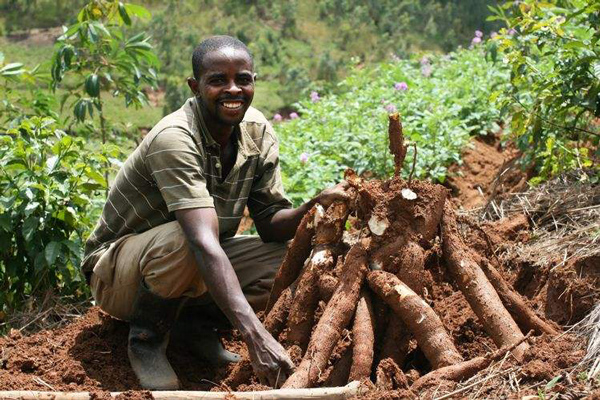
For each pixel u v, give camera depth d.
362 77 11.23
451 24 16.20
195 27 15.71
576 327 4.50
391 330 4.34
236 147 4.82
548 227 5.62
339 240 4.64
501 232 5.59
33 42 14.79
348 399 3.95
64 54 7.34
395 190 4.42
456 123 8.43
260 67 14.80
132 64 7.68
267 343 4.17
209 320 4.98
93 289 4.97
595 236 4.98
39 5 15.86
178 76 14.39
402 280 4.34
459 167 8.39
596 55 5.84
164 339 4.71
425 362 4.41
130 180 4.77
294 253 4.67
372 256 4.37
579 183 5.95
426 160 8.08
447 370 4.01
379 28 15.98
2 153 6.22
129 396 4.08
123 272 4.72
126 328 5.10
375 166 8.17
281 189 5.06
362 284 4.36
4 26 15.33
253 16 16.12
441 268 4.63
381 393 3.93
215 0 16.38
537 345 4.18
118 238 4.91
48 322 6.09
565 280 4.71
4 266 6.39
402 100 9.33
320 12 16.45
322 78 14.38
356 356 4.15
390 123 4.36
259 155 4.94
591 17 5.97
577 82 5.95
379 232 4.36
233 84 4.60
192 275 4.55
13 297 6.31
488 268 4.50
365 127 8.61
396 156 4.45
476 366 4.02
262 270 4.99
